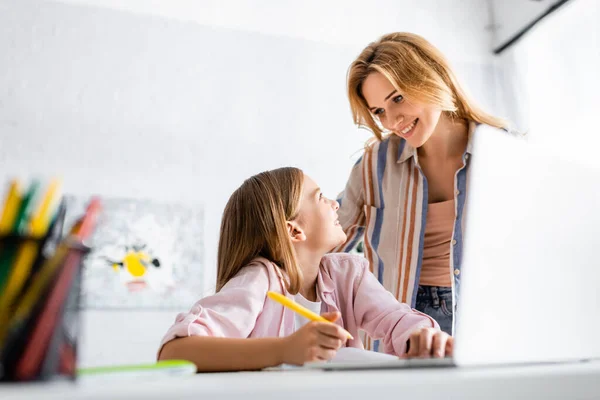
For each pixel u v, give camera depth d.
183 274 2.64
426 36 3.26
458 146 1.41
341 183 2.95
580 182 0.57
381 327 1.01
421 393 0.32
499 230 0.49
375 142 1.58
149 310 2.56
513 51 3.20
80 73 2.66
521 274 0.50
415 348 0.68
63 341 0.35
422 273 1.42
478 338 0.46
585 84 2.72
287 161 2.89
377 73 1.32
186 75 2.83
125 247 2.57
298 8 3.09
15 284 0.34
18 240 0.34
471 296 0.46
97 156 2.61
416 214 1.42
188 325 0.73
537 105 3.01
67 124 2.59
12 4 2.62
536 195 0.53
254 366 0.66
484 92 3.27
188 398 0.28
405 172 1.47
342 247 1.57
